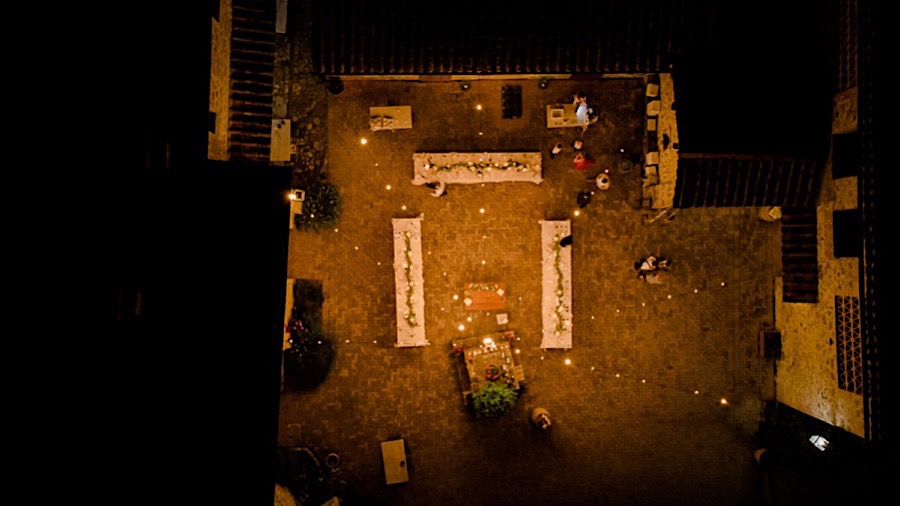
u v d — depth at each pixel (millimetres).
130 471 8531
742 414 16266
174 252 9312
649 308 16344
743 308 16266
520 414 16312
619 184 16281
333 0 14086
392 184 16156
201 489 9188
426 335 16203
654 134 15953
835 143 13680
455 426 16203
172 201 9312
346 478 15992
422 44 14367
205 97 10062
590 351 16312
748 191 14523
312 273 16031
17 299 7141
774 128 14016
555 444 16312
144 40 8852
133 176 8641
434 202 16219
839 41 13828
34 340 7340
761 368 16250
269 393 9641
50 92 7488
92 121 7992
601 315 16328
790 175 14398
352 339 16094
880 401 11430
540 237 16297
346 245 16078
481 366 15977
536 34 14367
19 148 7137
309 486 15242
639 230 16297
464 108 16219
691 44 14328
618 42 14430
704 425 16312
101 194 8125
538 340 16359
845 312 13688
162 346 9203
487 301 16094
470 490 16203
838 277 13797
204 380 9461
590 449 16312
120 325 8500
